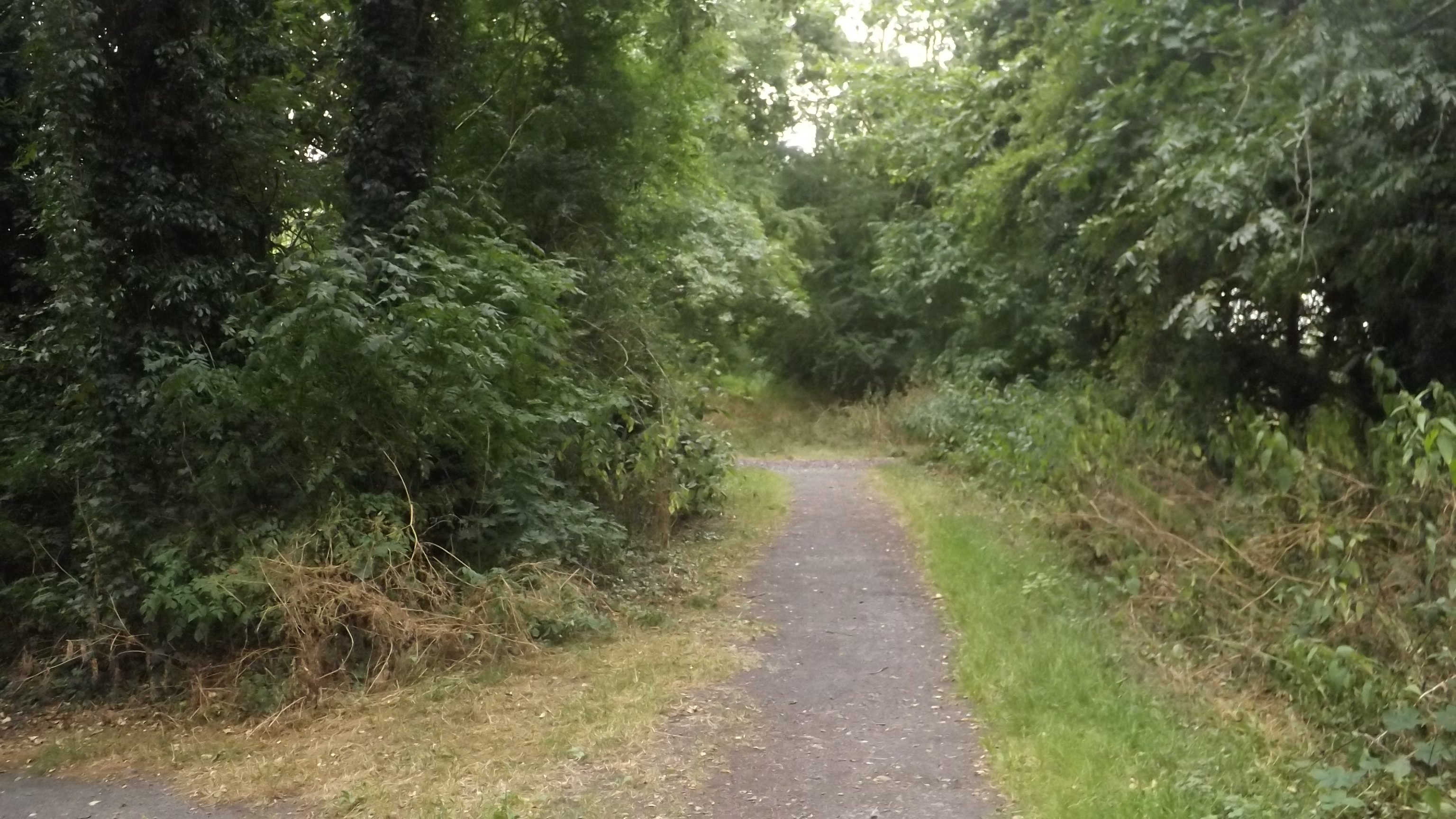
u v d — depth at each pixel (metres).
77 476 8.38
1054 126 13.33
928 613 8.59
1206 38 11.05
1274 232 9.20
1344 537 7.46
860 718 6.29
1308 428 9.99
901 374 26.16
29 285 10.52
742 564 10.42
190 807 5.43
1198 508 9.33
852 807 5.09
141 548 7.84
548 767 5.59
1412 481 7.23
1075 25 12.62
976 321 21.67
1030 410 14.55
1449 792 5.26
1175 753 5.58
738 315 26.83
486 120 11.88
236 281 8.98
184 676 7.41
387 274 8.74
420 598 7.62
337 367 7.76
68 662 7.48
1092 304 15.14
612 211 12.62
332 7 11.56
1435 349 10.11
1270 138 9.21
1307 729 6.10
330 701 6.77
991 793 5.23
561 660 7.39
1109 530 9.47
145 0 8.58
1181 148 10.07
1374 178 8.77
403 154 9.77
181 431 8.05
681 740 5.95
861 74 16.84
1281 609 7.55
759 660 7.40
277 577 7.19
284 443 7.93
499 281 9.09
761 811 5.05
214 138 9.05
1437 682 6.27
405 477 8.37
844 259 27.75
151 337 8.34
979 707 6.40
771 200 25.27
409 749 5.93
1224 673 7.03
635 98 13.01
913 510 12.88
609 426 10.48
